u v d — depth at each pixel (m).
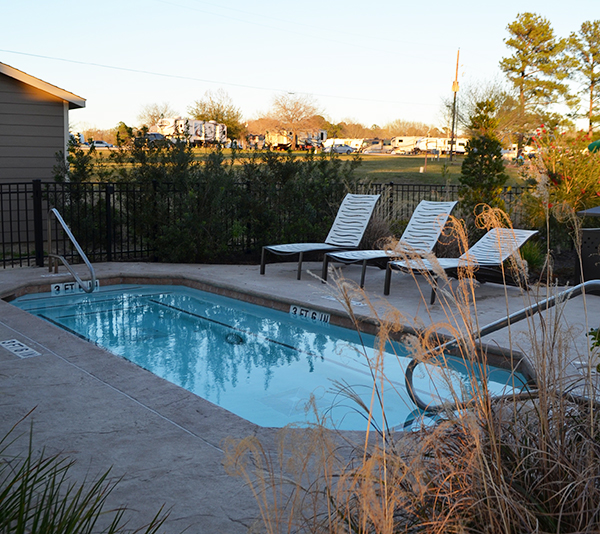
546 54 37.56
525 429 2.05
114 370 4.27
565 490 1.79
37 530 1.98
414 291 7.12
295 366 5.23
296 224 10.05
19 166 11.59
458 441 2.02
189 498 2.50
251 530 1.66
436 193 12.02
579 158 9.34
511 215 9.70
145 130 9.97
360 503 1.68
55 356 4.57
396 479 1.72
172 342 5.95
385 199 10.72
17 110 11.47
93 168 10.98
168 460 2.86
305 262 9.71
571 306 6.39
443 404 2.03
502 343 4.73
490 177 9.68
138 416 3.43
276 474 2.71
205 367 5.20
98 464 2.81
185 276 8.40
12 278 7.84
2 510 1.81
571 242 9.05
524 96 36.62
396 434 3.15
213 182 9.61
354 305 6.30
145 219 9.49
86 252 9.91
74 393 3.79
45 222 11.55
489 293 7.03
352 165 10.85
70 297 7.72
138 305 7.43
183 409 3.55
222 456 2.91
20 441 3.04
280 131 52.88
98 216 10.10
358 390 4.61
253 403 4.38
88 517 1.94
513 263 2.36
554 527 1.71
